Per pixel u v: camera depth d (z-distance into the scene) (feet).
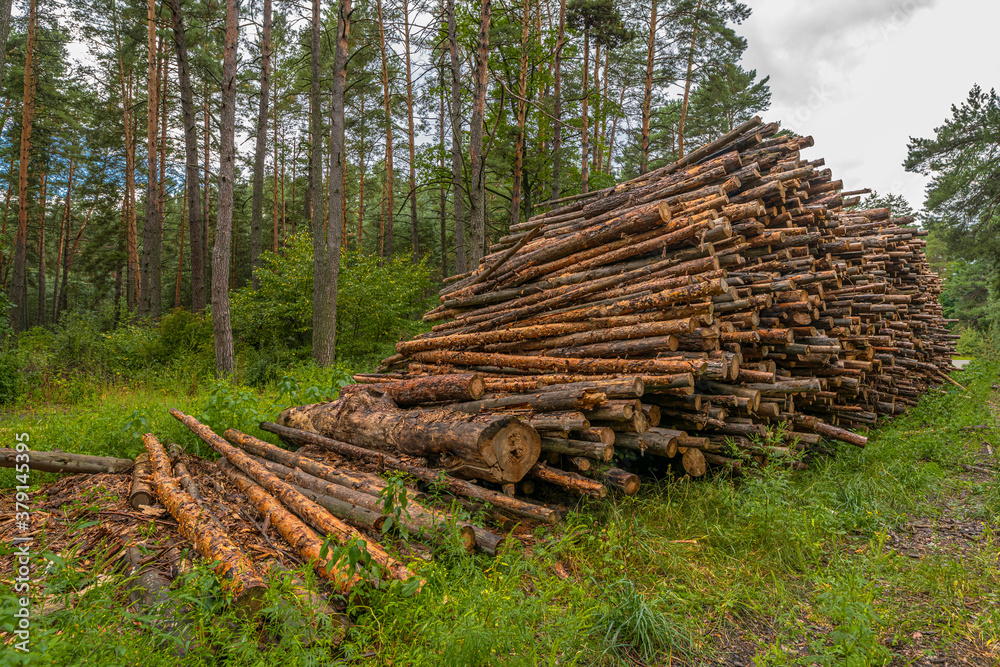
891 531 14.88
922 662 9.55
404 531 10.92
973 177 67.15
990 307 84.48
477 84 44.98
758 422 18.19
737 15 68.39
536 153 67.36
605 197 25.48
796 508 15.16
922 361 37.37
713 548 13.25
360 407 17.87
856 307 24.84
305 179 111.96
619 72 84.58
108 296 137.69
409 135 84.02
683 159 24.52
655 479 17.03
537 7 65.67
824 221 23.31
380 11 70.49
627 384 14.71
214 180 105.19
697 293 15.89
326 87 77.51
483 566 11.24
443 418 14.97
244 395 21.86
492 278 24.86
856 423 24.21
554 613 9.57
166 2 49.70
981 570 12.57
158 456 16.57
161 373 38.99
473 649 7.86
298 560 10.82
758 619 10.82
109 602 8.20
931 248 126.52
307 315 45.85
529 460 14.02
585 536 12.87
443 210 89.56
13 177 79.87
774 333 18.67
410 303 56.03
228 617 8.37
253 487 14.07
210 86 83.25
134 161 91.09
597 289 19.25
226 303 36.09
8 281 113.70
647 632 9.72
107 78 82.58
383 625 9.17
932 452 22.04
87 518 12.60
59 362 41.73
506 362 19.62
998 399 37.83
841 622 10.27
